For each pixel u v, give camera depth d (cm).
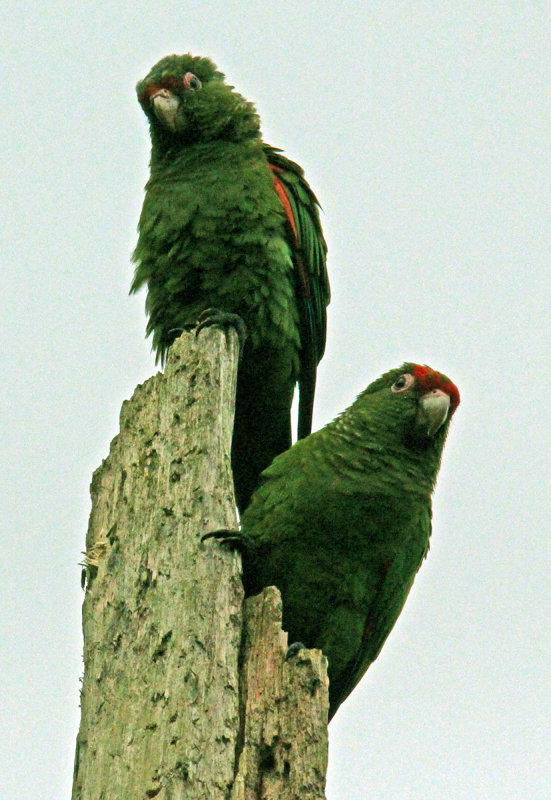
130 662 1073
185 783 979
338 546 1305
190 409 1152
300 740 1013
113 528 1160
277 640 1062
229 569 1086
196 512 1099
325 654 1330
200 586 1066
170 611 1067
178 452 1138
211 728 1004
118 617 1105
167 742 1004
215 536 1087
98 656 1102
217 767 991
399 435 1356
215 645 1042
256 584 1312
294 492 1301
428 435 1360
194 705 1012
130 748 1028
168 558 1095
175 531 1104
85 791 1045
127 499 1161
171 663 1040
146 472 1159
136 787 1004
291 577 1305
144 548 1120
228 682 1032
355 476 1316
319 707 1024
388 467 1336
